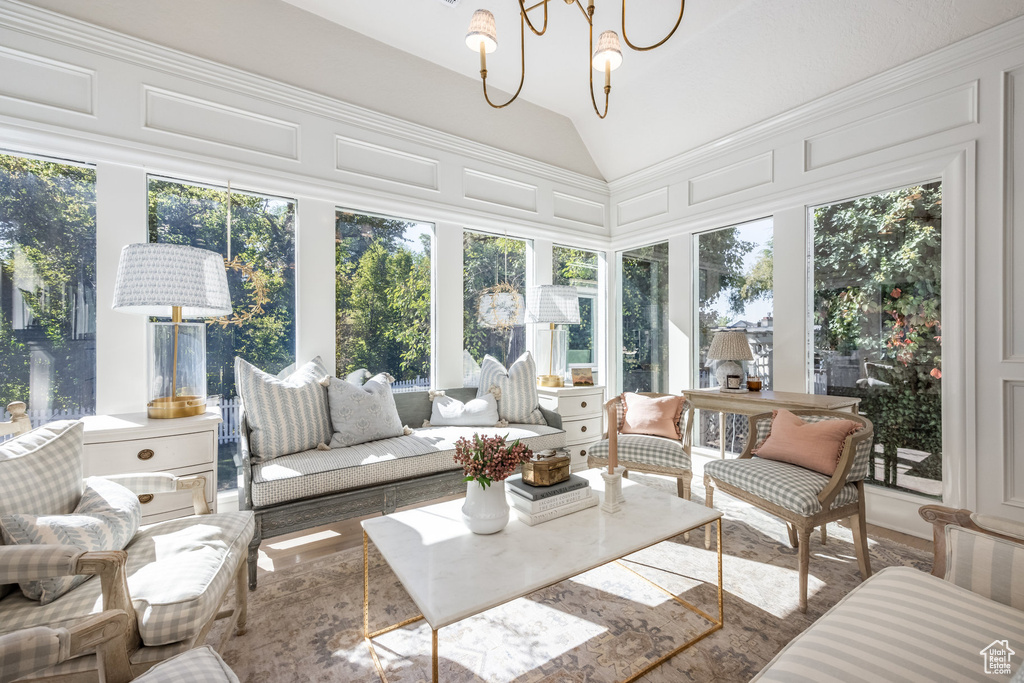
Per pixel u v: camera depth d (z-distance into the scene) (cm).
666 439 279
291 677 148
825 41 276
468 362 373
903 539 254
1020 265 229
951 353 248
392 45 306
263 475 212
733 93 330
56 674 100
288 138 286
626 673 148
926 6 240
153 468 202
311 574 215
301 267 290
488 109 368
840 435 210
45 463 135
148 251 201
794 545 238
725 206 362
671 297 407
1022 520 225
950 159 249
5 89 210
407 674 149
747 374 353
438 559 142
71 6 222
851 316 294
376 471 237
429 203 342
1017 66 228
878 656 91
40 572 99
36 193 222
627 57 329
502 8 276
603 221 461
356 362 317
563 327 438
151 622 108
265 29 269
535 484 182
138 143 237
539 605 188
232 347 271
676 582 205
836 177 296
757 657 156
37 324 222
